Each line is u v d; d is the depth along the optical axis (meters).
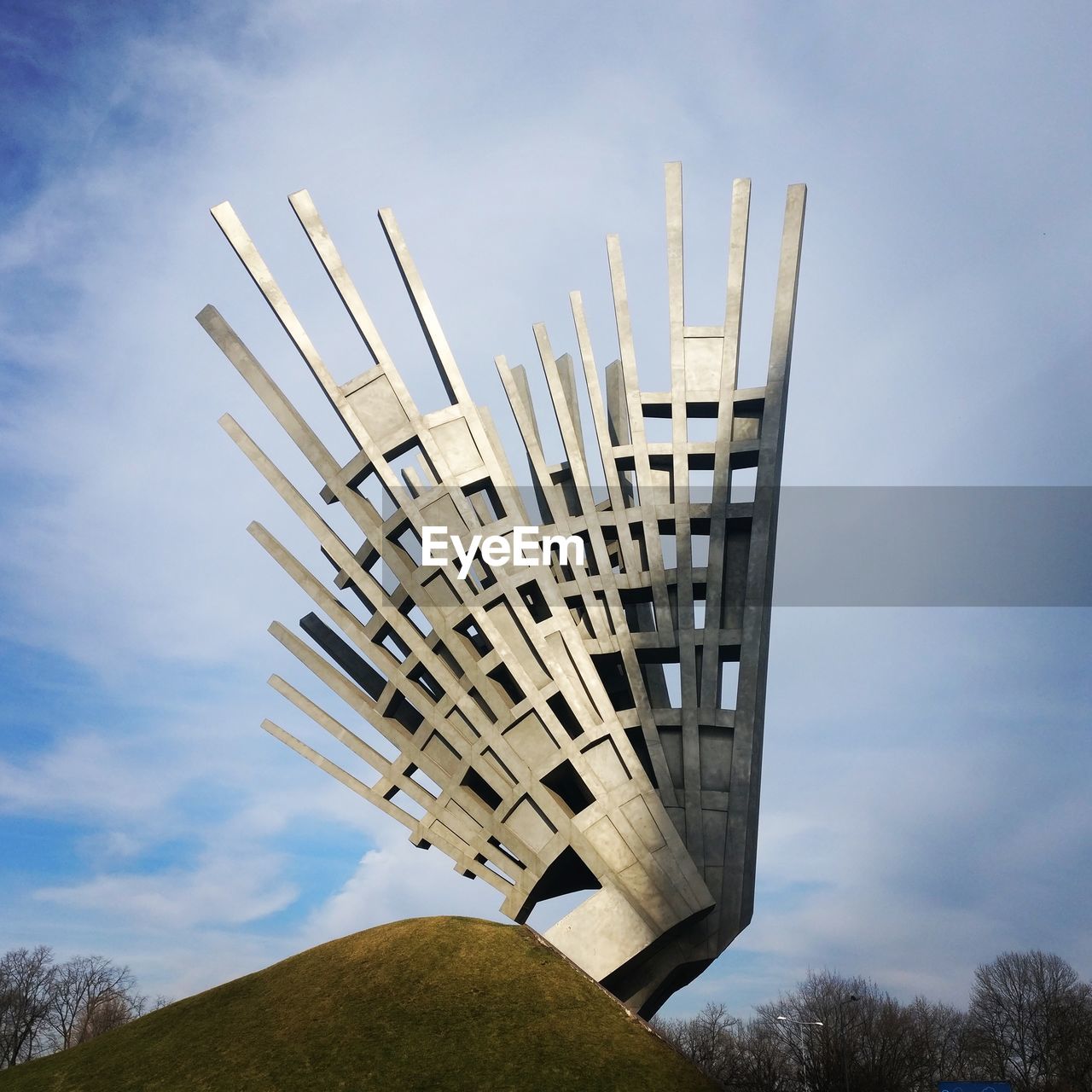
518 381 36.97
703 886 28.25
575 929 28.03
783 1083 67.44
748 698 30.08
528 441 33.44
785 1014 79.94
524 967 27.05
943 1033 82.06
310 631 34.66
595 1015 25.52
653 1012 32.28
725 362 32.06
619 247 33.31
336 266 32.75
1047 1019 73.31
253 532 33.31
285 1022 25.55
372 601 32.03
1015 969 79.00
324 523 32.78
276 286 32.84
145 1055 25.23
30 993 75.31
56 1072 25.48
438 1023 24.66
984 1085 33.41
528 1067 23.08
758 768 31.66
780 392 31.59
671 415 32.28
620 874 28.64
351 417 32.28
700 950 28.75
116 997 79.75
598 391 32.56
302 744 32.03
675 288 32.72
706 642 30.59
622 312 32.91
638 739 31.59
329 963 28.38
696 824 29.55
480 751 30.31
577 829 29.05
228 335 33.56
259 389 33.31
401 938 28.73
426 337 33.84
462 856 30.02
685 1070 23.92
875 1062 60.09
